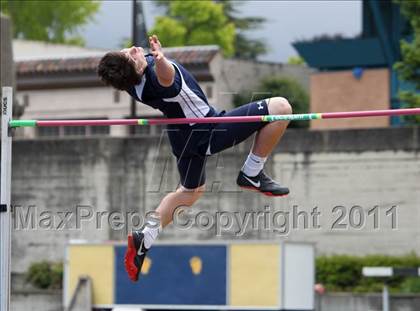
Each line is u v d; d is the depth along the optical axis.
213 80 56.47
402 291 45.38
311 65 63.53
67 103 63.03
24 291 46.72
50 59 63.62
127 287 44.00
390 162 45.69
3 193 20.12
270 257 42.38
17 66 63.66
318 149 46.44
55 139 50.78
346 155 46.09
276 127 18.75
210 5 79.88
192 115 18.48
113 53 18.06
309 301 42.31
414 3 50.25
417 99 50.09
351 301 43.62
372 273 39.72
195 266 43.41
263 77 60.84
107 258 44.19
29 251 49.78
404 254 45.03
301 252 42.44
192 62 56.06
